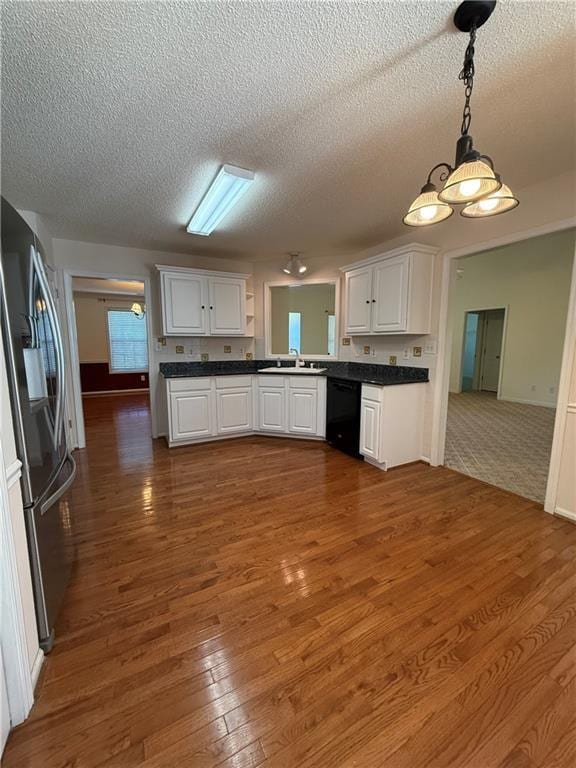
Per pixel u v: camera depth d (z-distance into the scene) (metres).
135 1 1.05
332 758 0.98
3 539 1.03
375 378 3.38
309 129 1.73
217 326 4.02
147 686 1.19
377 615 1.49
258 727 1.06
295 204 2.64
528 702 1.13
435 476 3.00
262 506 2.47
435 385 3.18
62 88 1.42
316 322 4.51
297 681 1.20
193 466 3.25
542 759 0.98
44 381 1.45
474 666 1.25
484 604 1.55
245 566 1.82
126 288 6.66
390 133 1.77
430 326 3.19
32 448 1.28
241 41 1.21
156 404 4.19
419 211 1.67
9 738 1.03
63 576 1.58
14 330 1.19
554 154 1.99
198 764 0.97
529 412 5.70
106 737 1.03
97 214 2.85
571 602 1.56
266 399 4.09
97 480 2.94
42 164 2.04
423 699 1.14
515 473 3.07
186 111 1.59
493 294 7.02
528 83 1.43
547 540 2.04
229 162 2.04
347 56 1.29
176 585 1.68
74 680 1.20
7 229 1.18
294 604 1.56
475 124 1.71
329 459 3.43
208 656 1.30
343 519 2.29
